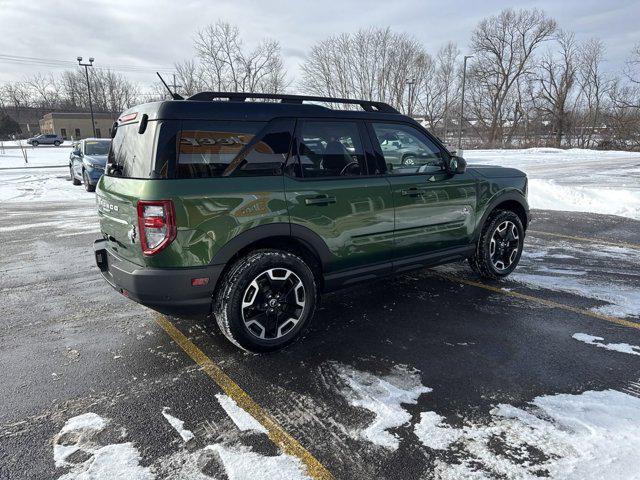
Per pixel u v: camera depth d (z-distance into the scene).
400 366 2.96
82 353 3.21
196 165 2.79
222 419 2.43
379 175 3.59
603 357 3.04
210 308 2.95
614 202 9.66
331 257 3.35
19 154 36.97
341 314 3.85
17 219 8.73
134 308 4.09
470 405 2.51
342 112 3.44
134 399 2.63
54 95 93.50
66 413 2.50
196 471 2.04
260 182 2.96
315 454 2.14
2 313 3.98
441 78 50.50
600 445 2.16
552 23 43.88
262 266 2.97
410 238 3.80
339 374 2.88
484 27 47.75
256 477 1.99
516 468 2.02
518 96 47.88
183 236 2.71
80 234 7.34
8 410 2.52
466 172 4.30
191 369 2.97
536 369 2.89
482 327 3.55
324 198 3.21
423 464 2.06
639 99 37.66
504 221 4.57
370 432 2.30
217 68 44.91
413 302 4.11
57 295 4.45
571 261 5.43
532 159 26.23
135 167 2.90
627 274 4.90
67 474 2.03
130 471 2.04
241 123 2.95
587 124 44.75
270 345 3.11
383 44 45.59
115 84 82.12
